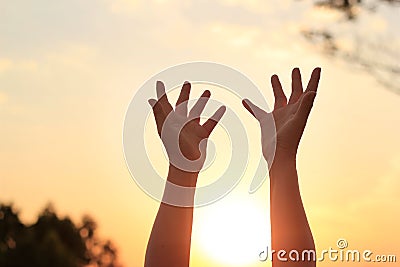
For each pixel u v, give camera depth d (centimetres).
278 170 205
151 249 209
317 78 212
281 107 218
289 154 206
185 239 208
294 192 203
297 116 205
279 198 203
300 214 201
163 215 211
